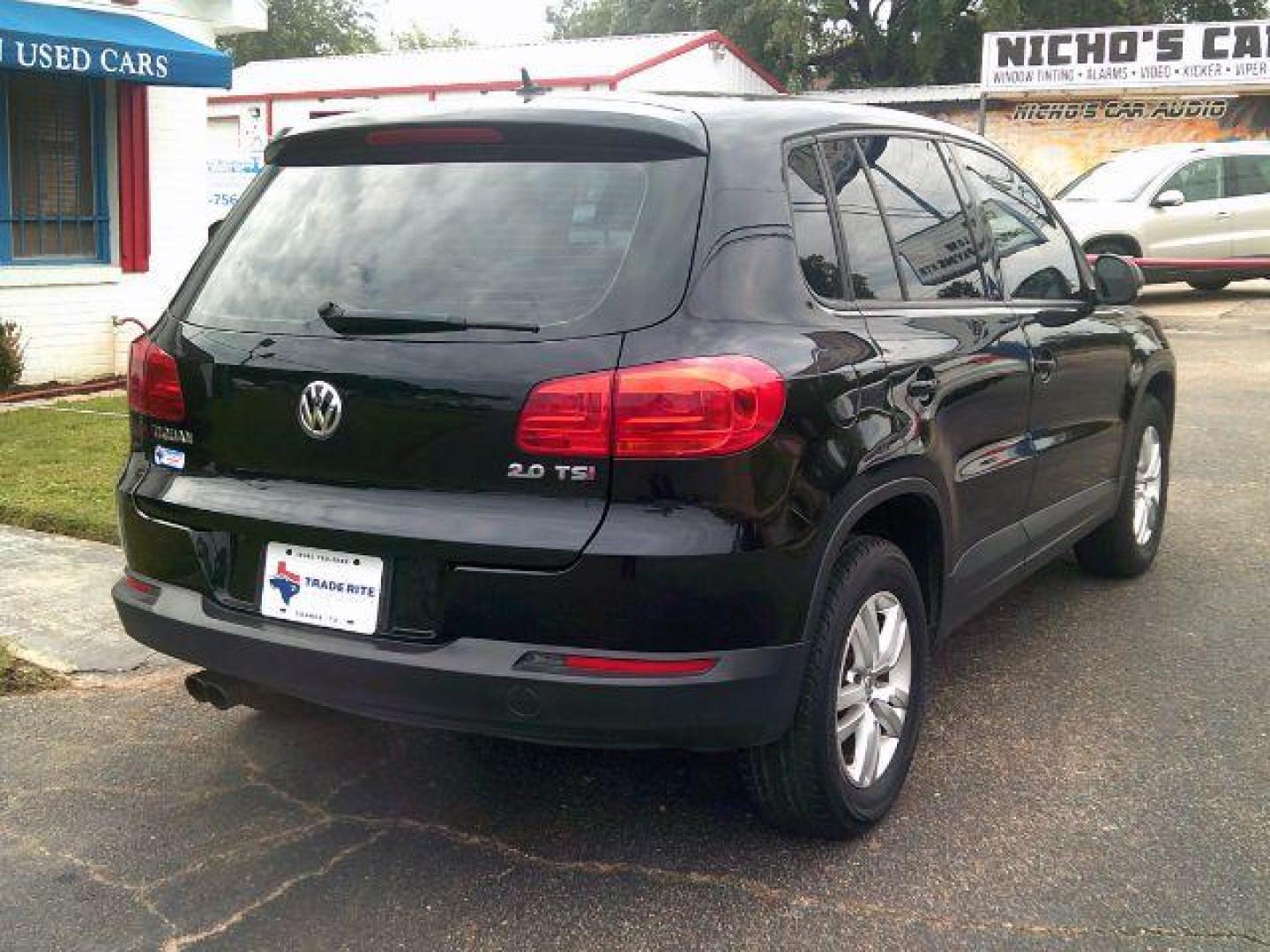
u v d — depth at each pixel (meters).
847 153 3.64
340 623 3.06
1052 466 4.57
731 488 2.83
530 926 2.99
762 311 3.04
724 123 3.23
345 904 3.09
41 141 10.23
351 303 3.12
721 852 3.34
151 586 3.44
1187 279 17.05
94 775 3.77
